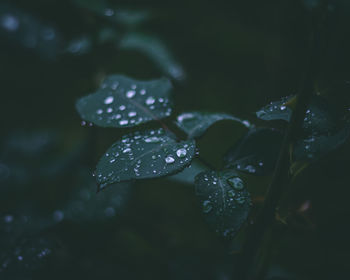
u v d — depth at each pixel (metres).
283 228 0.37
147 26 0.91
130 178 0.30
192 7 1.03
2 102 0.89
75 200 0.50
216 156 0.60
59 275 0.44
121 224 0.52
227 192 0.31
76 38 0.64
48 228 0.44
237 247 0.55
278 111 0.34
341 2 0.44
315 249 0.56
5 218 0.43
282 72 0.86
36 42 0.67
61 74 0.82
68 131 0.87
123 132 0.67
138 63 0.81
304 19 0.74
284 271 0.50
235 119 0.36
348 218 0.51
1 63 0.82
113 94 0.35
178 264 0.54
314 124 0.33
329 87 0.34
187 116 0.36
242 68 0.97
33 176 0.66
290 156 0.33
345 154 0.49
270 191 0.34
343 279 0.55
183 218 0.76
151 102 0.35
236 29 1.03
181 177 0.39
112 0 0.69
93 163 0.55
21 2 0.68
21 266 0.39
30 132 0.86
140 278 0.49
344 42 0.53
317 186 0.49
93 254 0.48
